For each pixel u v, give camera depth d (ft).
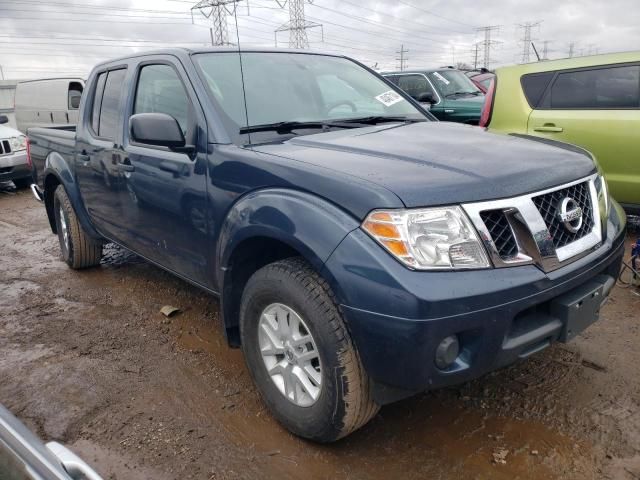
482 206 7.13
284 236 7.76
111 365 11.28
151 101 11.82
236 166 8.98
